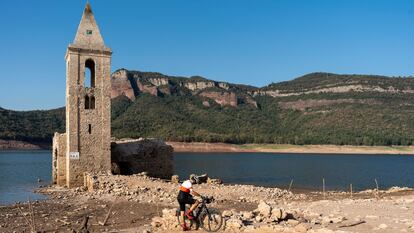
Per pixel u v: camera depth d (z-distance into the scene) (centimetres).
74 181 4734
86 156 4781
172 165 5750
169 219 2131
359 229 1944
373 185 7075
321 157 18400
